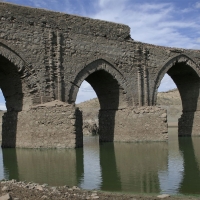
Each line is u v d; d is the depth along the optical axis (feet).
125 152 69.67
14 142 79.66
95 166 52.01
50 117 74.28
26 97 79.10
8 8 76.38
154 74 103.60
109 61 93.25
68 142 72.84
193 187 37.32
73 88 85.71
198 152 67.97
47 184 38.65
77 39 87.35
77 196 30.99
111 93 98.89
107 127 99.66
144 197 32.53
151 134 91.15
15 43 76.54
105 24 93.81
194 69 115.44
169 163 53.67
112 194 33.81
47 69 81.30
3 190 30.50
